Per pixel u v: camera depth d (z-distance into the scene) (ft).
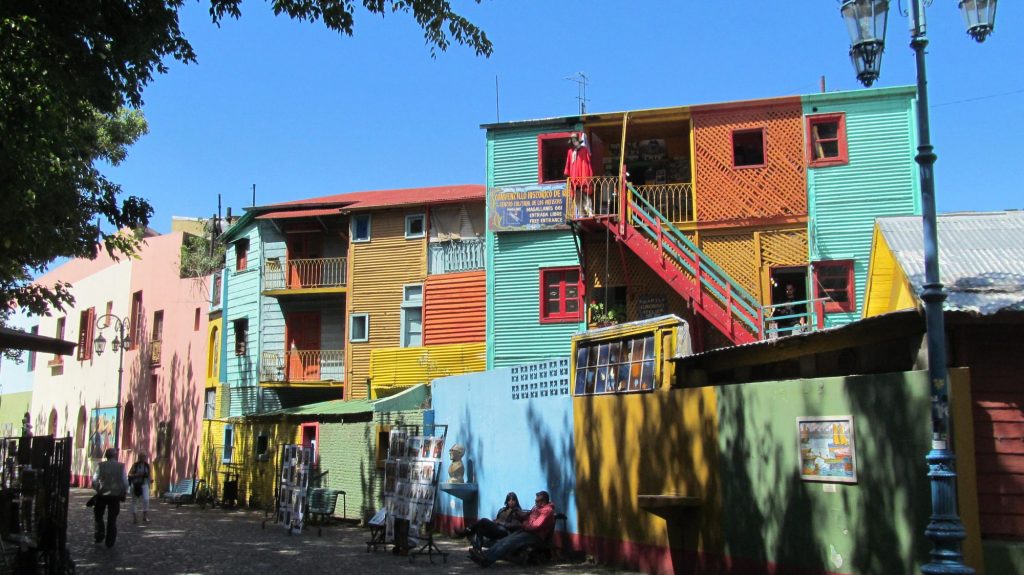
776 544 33.86
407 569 43.52
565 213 71.56
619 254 70.23
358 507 69.67
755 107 68.28
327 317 97.50
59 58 33.55
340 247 98.07
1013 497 27.76
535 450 50.75
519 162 74.64
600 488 45.03
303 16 38.29
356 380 90.02
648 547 41.16
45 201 40.45
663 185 68.74
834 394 31.89
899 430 29.22
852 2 28.48
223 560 46.91
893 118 66.49
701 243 67.77
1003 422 28.35
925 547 28.04
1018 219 37.04
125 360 128.16
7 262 42.39
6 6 32.19
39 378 161.58
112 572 42.57
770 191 67.15
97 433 133.59
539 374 51.44
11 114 30.73
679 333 40.88
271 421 87.20
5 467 46.01
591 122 71.77
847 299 65.05
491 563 43.96
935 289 26.23
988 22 27.22
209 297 109.60
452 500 59.88
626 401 43.42
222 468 96.68
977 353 28.96
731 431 36.70
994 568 26.84
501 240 74.74
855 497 30.66
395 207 89.35
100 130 78.13
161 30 36.52
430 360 82.99
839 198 66.18
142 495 69.87
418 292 88.17
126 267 131.54
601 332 46.26
